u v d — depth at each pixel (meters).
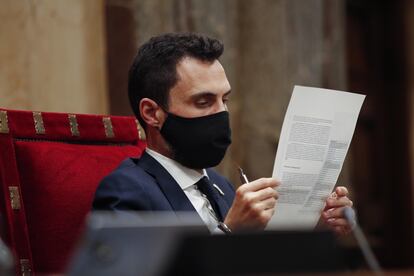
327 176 7.36
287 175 7.20
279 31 16.36
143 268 3.19
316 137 7.28
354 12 22.84
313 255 3.40
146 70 7.62
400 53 23.34
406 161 23.17
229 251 3.25
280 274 3.33
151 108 7.62
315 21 16.94
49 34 12.23
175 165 7.62
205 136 7.38
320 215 7.46
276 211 7.23
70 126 8.43
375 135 23.22
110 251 3.19
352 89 22.59
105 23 13.53
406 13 23.30
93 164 8.21
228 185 8.57
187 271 3.18
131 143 8.94
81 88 12.62
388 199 23.17
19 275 7.59
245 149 16.25
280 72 16.33
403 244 23.05
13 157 7.89
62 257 7.81
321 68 16.98
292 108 7.26
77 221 7.91
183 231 3.28
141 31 13.98
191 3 14.79
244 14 16.41
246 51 16.41
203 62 7.50
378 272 6.27
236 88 15.98
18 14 11.91
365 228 22.55
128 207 7.14
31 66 12.00
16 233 7.66
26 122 8.16
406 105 23.23
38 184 7.88
